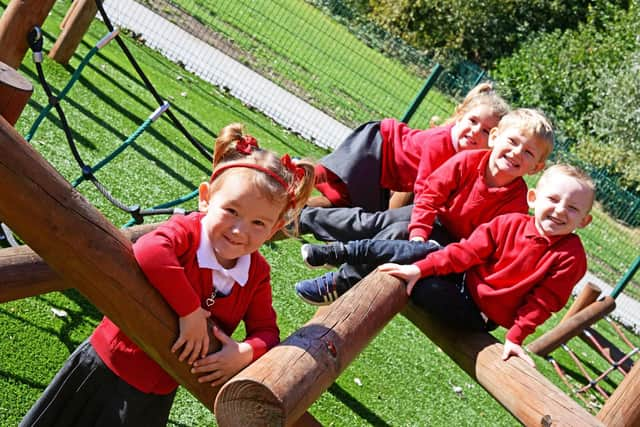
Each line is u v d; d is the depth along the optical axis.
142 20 11.43
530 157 3.48
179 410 3.89
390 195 4.80
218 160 2.25
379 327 2.78
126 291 1.98
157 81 9.31
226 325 2.38
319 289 3.47
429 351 6.55
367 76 14.76
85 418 2.36
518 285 3.14
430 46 22.30
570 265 3.13
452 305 3.20
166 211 4.09
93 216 1.93
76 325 4.02
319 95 12.92
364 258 3.31
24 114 6.25
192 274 2.19
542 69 20.75
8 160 1.76
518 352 3.06
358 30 15.00
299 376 2.10
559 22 22.98
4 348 3.53
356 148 4.23
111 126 7.10
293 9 15.88
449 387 6.13
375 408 5.16
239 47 12.85
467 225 3.61
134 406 2.34
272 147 9.63
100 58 8.88
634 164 18.77
